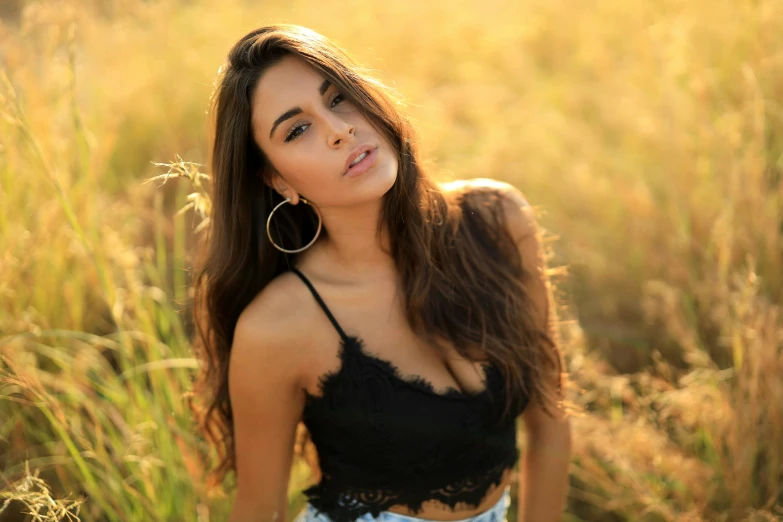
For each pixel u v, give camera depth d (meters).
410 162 2.02
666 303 3.38
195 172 2.16
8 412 2.87
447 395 2.02
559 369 2.31
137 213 4.02
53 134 3.28
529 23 6.09
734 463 2.64
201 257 2.23
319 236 2.17
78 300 3.27
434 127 4.84
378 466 2.06
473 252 2.17
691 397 2.74
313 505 2.21
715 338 3.33
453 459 2.05
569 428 2.35
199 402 2.45
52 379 2.80
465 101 5.42
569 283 3.96
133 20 5.18
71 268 3.36
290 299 2.07
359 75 1.93
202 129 4.92
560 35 5.86
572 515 3.01
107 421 2.67
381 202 2.04
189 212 4.34
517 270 2.23
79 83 4.69
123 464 2.72
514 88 5.60
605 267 3.88
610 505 2.81
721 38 4.06
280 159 1.94
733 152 3.53
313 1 5.99
